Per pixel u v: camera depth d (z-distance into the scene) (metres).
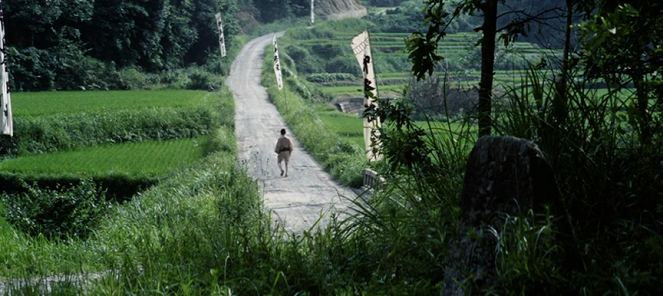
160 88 69.50
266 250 5.88
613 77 5.24
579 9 6.36
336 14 152.38
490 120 5.29
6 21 62.44
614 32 5.14
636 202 4.34
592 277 3.71
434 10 6.71
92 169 28.20
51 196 14.09
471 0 6.53
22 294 6.13
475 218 4.10
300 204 17.36
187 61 101.00
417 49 6.76
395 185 6.01
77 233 13.82
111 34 76.12
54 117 38.06
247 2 136.38
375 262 5.27
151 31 83.00
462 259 4.06
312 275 5.22
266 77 76.75
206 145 35.62
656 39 5.19
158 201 17.05
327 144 30.64
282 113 48.62
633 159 4.64
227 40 104.94
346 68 111.38
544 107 4.77
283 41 117.44
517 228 3.70
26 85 60.12
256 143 36.16
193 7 98.00
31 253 10.01
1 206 21.19
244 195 11.05
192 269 5.69
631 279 3.62
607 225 4.34
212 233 6.60
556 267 3.76
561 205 3.95
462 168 5.33
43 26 66.00
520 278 3.61
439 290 4.48
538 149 3.93
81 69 65.44
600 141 4.65
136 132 39.75
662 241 3.97
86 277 6.07
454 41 95.19
